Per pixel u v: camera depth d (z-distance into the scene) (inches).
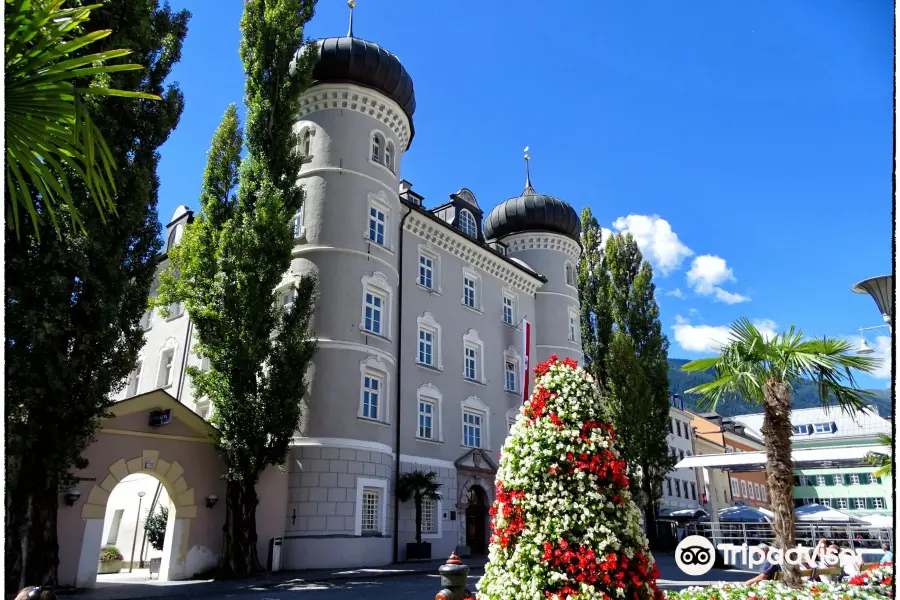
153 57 699.4
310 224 1027.9
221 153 925.8
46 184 170.2
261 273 804.6
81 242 579.2
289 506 874.8
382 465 964.6
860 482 1953.7
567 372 296.7
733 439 2942.9
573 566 254.8
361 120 1107.3
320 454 899.4
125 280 622.8
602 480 273.9
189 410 770.2
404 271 1178.6
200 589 637.9
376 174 1103.0
